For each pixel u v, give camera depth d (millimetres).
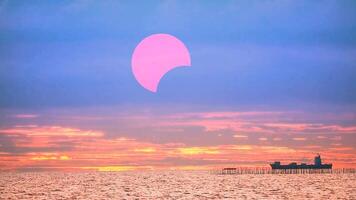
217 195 149750
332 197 142750
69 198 147250
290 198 140375
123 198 144625
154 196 148750
